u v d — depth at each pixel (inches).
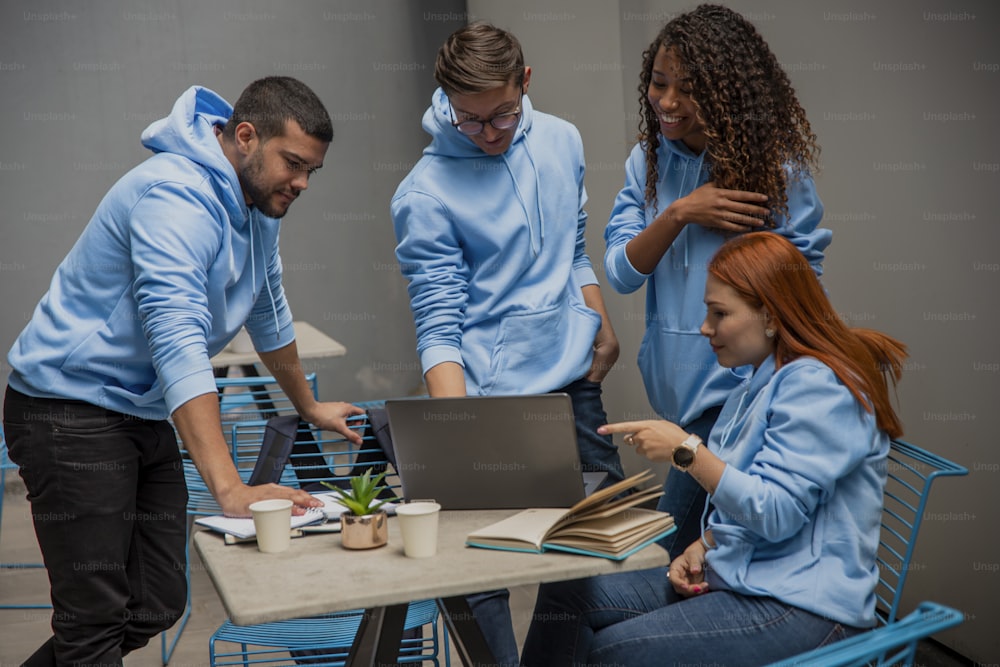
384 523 66.0
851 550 68.4
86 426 83.0
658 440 68.6
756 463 69.9
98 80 213.2
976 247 100.7
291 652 100.4
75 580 84.5
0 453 127.3
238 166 82.0
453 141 88.4
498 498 71.3
